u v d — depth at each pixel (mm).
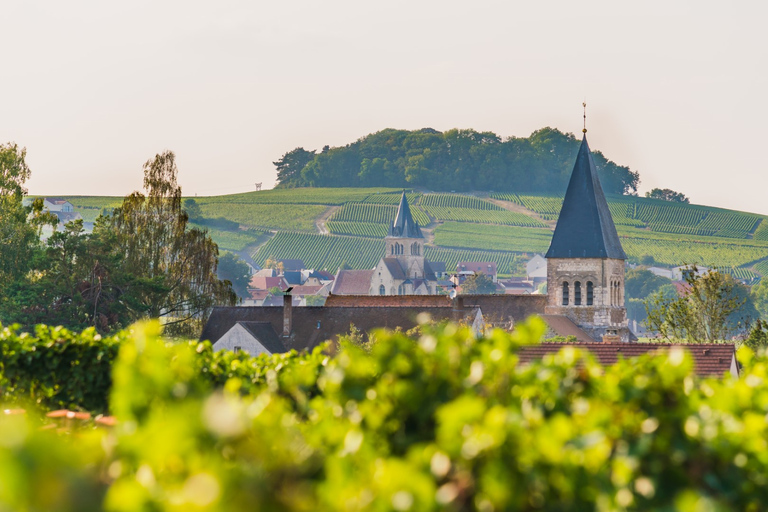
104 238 181375
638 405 19688
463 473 14430
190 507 10773
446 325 22219
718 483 16984
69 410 42844
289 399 25500
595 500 14938
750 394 20312
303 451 14945
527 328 21719
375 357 21188
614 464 15828
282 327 157250
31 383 42688
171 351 22266
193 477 11172
